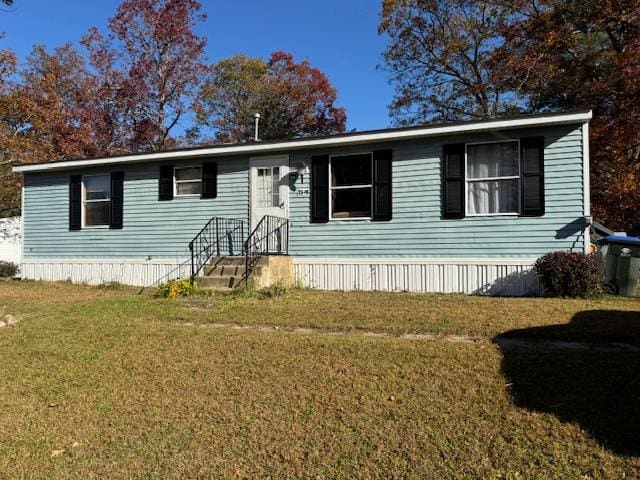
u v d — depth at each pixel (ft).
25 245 46.24
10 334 21.63
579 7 57.62
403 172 33.91
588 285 27.96
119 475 10.75
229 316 23.94
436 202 32.99
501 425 11.72
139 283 41.24
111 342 19.71
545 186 30.40
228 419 12.91
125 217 42.14
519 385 13.64
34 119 73.87
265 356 17.19
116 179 42.52
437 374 14.74
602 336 17.97
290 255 36.65
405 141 33.88
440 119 87.25
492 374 14.49
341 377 14.98
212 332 20.67
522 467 10.14
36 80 82.12
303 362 16.40
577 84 59.82
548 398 12.76
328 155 36.01
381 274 34.24
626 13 53.31
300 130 112.88
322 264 35.81
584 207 29.55
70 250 44.27
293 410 13.15
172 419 13.09
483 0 73.36
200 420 12.96
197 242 39.40
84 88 91.04
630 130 53.11
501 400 12.86
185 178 40.73
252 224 38.04
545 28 61.00
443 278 32.68
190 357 17.57
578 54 61.72
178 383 15.35
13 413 13.87
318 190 36.19
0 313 26.84
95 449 11.84
